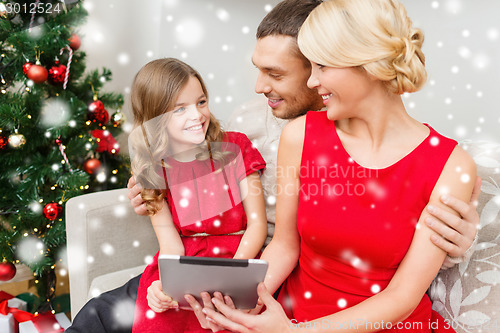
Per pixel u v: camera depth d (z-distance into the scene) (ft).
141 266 4.42
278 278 3.13
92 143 5.68
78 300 4.43
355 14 2.40
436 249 2.62
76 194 5.46
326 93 2.63
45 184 5.80
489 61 4.08
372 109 2.64
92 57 7.80
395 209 2.69
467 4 4.16
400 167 2.69
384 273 2.81
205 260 2.48
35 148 5.65
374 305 2.58
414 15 4.59
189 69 3.78
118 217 4.35
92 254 4.25
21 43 5.17
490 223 3.00
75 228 4.32
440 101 4.52
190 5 6.91
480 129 4.18
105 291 3.94
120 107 6.23
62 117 5.41
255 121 4.20
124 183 6.34
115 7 7.78
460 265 3.01
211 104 6.81
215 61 6.78
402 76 2.43
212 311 2.66
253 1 6.17
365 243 2.74
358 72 2.48
